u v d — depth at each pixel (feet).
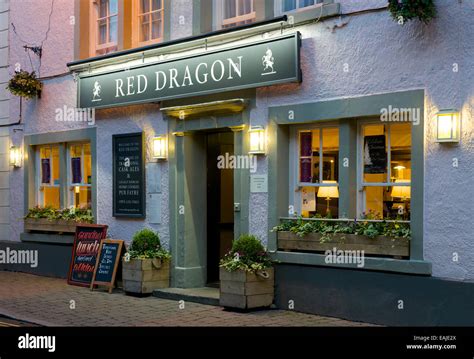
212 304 30.14
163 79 33.47
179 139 33.58
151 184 34.99
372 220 26.03
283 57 28.19
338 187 27.71
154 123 34.94
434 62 24.14
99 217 38.14
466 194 23.25
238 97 30.68
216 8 32.76
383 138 26.63
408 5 23.34
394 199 26.27
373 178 26.94
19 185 44.29
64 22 40.88
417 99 24.58
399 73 25.14
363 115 26.16
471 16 23.25
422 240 24.32
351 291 26.23
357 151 27.37
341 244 26.53
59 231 40.34
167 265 33.63
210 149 34.96
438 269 23.88
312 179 28.91
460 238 23.35
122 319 27.27
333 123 28.07
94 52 39.75
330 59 27.25
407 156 25.88
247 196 30.19
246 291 27.86
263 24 29.14
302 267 27.96
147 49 34.35
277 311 28.32
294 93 28.48
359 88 26.30
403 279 24.68
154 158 34.76
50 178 42.86
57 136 41.16
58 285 37.45
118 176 36.73
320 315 27.27
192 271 33.40
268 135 29.37
